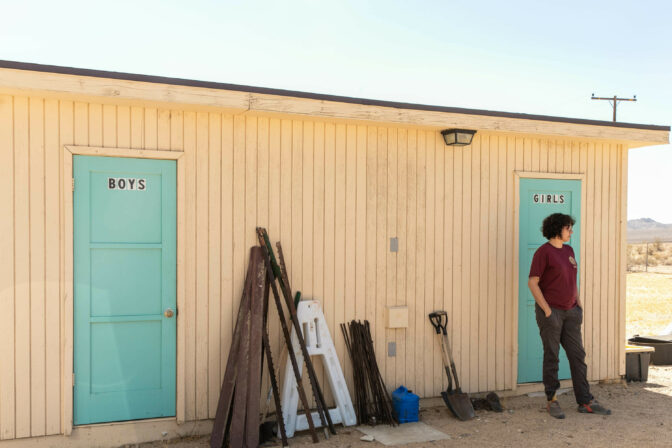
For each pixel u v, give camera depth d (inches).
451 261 256.5
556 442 209.9
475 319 260.8
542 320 241.8
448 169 256.1
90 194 202.2
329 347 229.0
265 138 224.8
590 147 285.1
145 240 208.8
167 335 211.5
